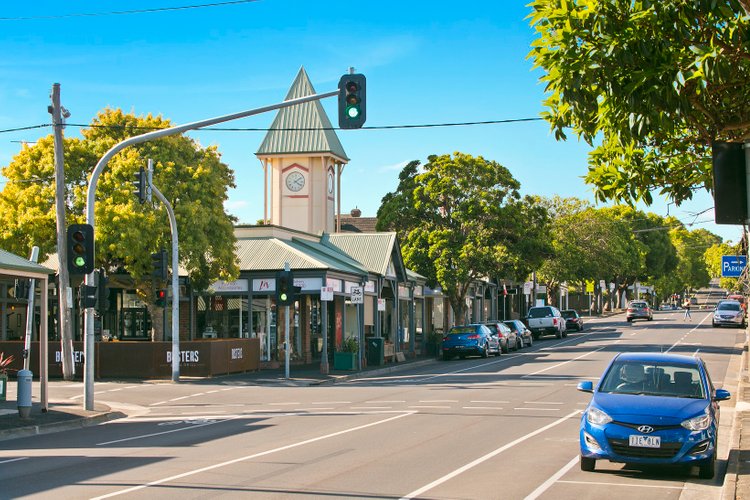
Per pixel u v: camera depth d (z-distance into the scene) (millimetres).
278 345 41406
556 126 11680
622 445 12141
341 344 39562
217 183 36906
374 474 12305
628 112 10641
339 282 40062
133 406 24953
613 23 10320
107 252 34750
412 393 26141
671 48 10594
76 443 16906
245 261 39312
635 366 13734
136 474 12477
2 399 25344
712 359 37375
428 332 59156
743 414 19438
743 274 32625
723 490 11102
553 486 11539
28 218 34719
